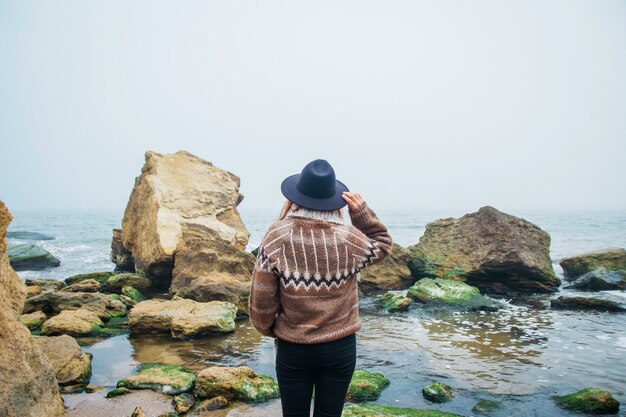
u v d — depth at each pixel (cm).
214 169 1880
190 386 541
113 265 2023
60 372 559
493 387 573
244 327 909
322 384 238
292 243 225
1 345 388
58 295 991
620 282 1364
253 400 511
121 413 468
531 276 1339
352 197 255
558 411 498
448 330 883
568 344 776
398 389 566
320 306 227
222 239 1470
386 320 977
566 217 8869
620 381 594
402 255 1499
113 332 847
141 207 1605
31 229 5362
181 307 925
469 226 1487
